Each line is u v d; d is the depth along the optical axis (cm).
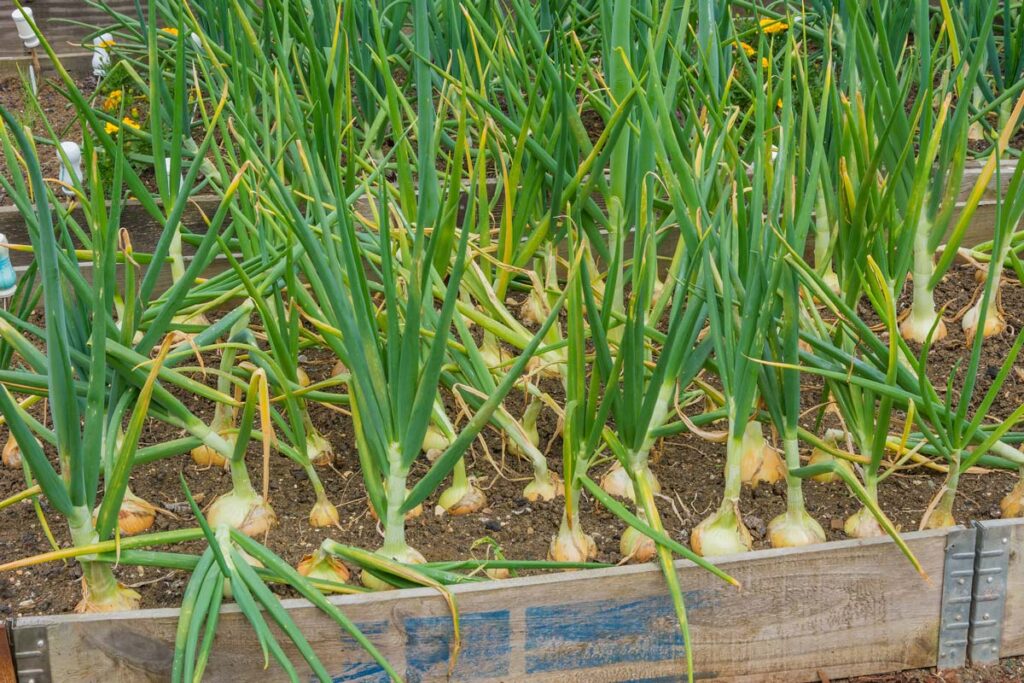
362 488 191
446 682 159
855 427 172
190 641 139
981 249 232
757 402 183
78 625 149
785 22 273
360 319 151
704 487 190
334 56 217
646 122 173
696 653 164
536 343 149
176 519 182
